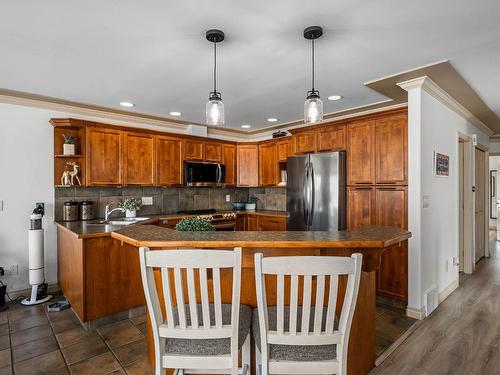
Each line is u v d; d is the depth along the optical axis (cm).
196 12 172
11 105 331
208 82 288
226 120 452
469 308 307
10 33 196
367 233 186
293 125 485
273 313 153
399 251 307
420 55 228
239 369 176
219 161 500
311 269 116
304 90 310
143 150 409
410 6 166
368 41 206
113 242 276
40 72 262
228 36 200
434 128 312
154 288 129
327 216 364
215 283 124
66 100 347
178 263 121
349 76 271
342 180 361
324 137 389
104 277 270
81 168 366
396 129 315
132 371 201
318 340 121
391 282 313
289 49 218
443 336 248
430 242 303
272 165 501
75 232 269
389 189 319
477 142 464
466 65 246
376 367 206
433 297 302
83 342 239
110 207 405
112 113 400
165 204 463
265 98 339
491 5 164
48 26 187
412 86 280
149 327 208
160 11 171
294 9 169
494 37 200
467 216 441
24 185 339
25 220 339
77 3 163
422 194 285
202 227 207
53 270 355
